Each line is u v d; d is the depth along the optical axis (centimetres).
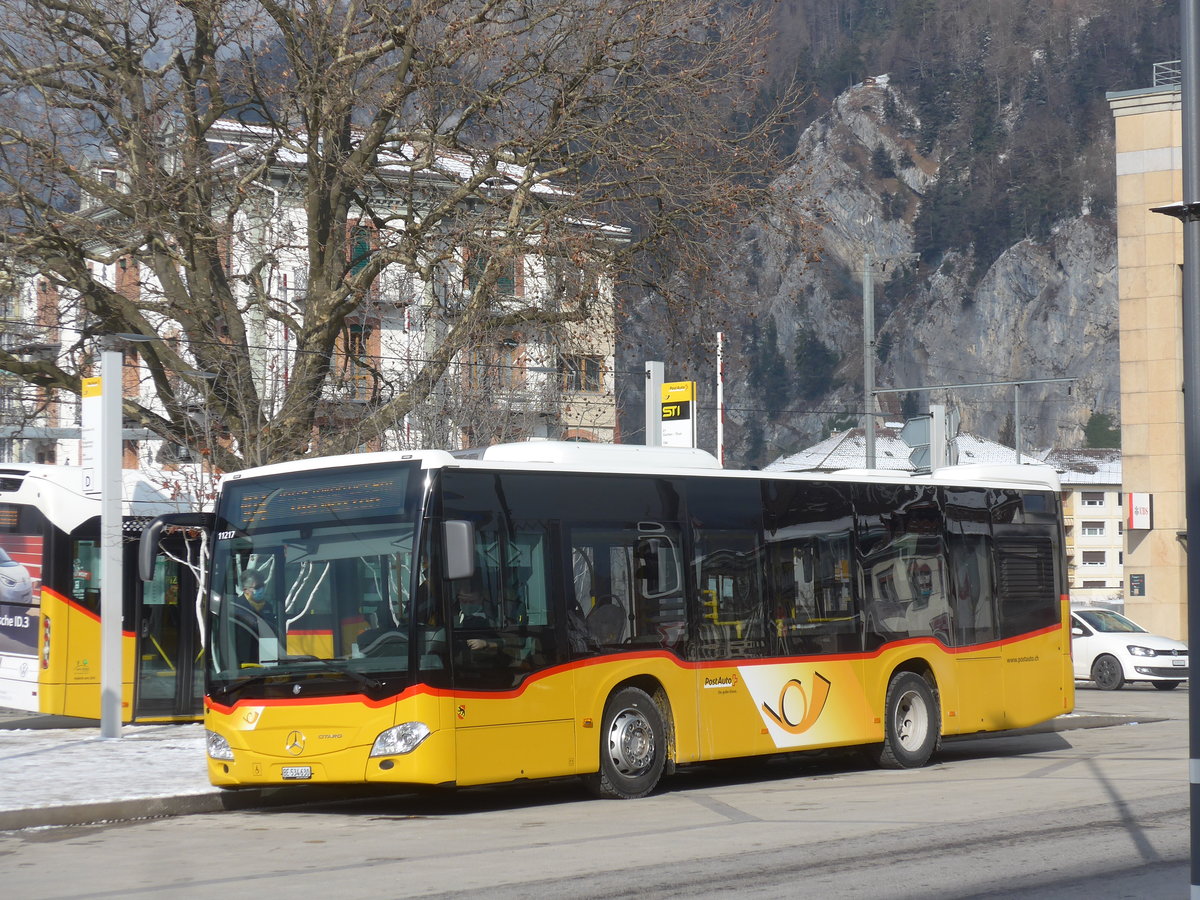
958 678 1847
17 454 4147
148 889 974
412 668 1304
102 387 1927
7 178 2464
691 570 1556
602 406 2906
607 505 1491
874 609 1748
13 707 2194
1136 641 3438
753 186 2556
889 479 1806
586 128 2531
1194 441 618
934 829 1173
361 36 2625
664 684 1509
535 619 1401
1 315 2661
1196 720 607
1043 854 1037
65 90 2528
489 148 2600
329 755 1327
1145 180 4803
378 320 2859
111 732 1922
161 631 2195
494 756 1344
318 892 945
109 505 1934
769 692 1609
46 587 2159
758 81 2602
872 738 1722
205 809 1420
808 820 1259
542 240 2441
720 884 938
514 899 900
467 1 2570
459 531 1284
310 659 1353
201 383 2492
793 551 1667
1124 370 4819
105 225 2586
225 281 2647
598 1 2508
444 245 2586
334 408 2636
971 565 1894
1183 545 4734
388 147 2731
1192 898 603
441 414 2631
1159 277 4772
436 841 1185
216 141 2850
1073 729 2389
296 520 1400
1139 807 1279
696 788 1592
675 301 2580
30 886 998
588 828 1245
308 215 2633
